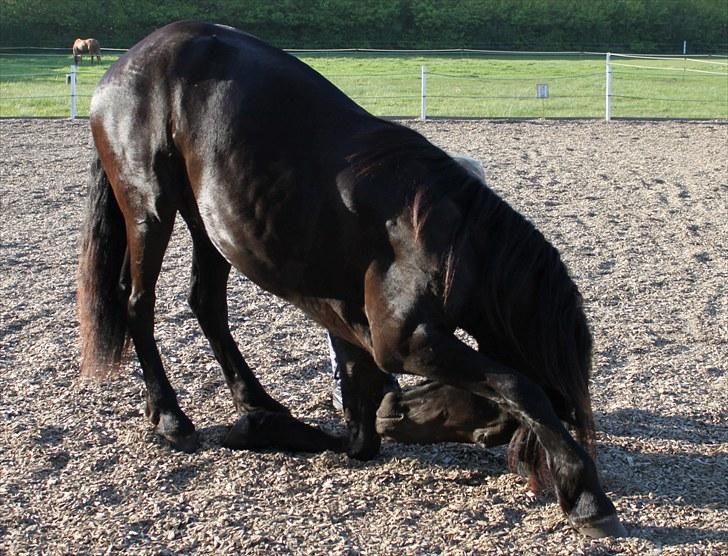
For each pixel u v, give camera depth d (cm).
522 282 349
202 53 405
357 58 3322
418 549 343
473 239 354
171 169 415
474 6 4159
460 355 346
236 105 388
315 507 377
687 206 1020
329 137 377
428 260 347
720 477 409
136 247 436
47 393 490
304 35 4075
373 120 384
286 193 376
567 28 4212
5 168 1192
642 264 782
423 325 348
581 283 722
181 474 409
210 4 3997
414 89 2234
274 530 357
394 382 443
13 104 1856
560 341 348
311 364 547
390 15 4091
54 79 2367
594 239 862
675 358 568
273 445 436
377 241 360
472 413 378
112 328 455
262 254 388
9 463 410
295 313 640
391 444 443
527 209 986
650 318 642
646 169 1242
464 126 1644
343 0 4072
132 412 470
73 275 725
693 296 695
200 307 464
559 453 344
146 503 379
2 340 573
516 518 370
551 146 1428
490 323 357
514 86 2369
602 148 1418
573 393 350
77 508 373
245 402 459
